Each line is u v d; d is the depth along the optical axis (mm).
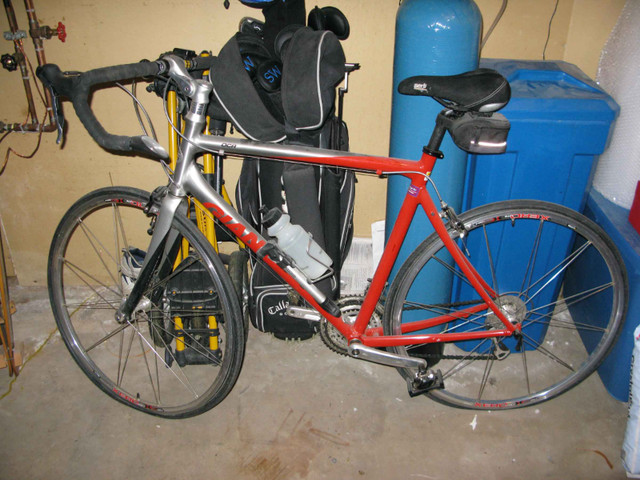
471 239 1584
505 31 1681
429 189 1458
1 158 1884
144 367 1782
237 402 1635
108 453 1480
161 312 1610
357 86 1704
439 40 1247
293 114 1328
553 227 1524
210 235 1566
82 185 1942
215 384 1480
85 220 2012
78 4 1590
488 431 1538
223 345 1847
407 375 1552
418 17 1242
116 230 1904
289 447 1493
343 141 1589
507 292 1544
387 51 1633
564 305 2000
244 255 1744
